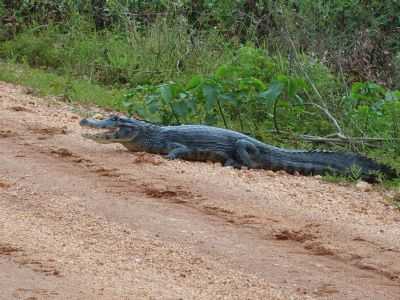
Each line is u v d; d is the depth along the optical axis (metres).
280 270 10.31
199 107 17.42
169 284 9.65
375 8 23.25
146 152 15.10
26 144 15.07
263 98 16.83
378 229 12.09
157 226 11.55
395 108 16.86
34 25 23.11
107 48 21.86
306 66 18.69
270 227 11.81
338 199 13.44
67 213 11.84
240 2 23.47
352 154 15.07
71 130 16.28
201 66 21.03
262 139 16.67
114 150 15.20
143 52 21.50
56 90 19.64
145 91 18.03
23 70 21.02
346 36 21.91
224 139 15.08
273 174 14.64
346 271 10.44
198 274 10.02
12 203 12.14
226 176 14.16
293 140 16.69
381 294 9.77
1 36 23.14
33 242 10.72
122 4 23.77
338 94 18.31
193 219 11.93
